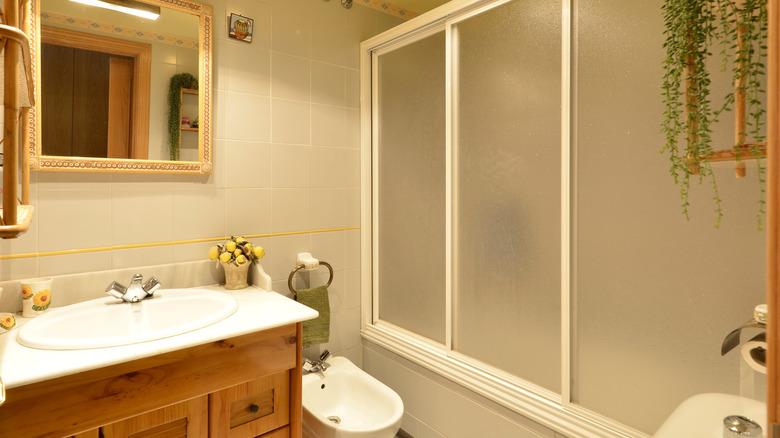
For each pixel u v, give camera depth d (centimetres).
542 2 150
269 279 171
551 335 148
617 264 131
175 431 120
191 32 168
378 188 226
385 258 223
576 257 141
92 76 148
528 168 154
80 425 103
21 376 94
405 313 212
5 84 71
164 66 162
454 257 183
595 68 135
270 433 140
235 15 179
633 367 128
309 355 209
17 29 69
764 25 84
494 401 164
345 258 222
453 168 183
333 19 214
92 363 102
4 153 73
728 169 109
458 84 181
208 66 171
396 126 214
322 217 212
